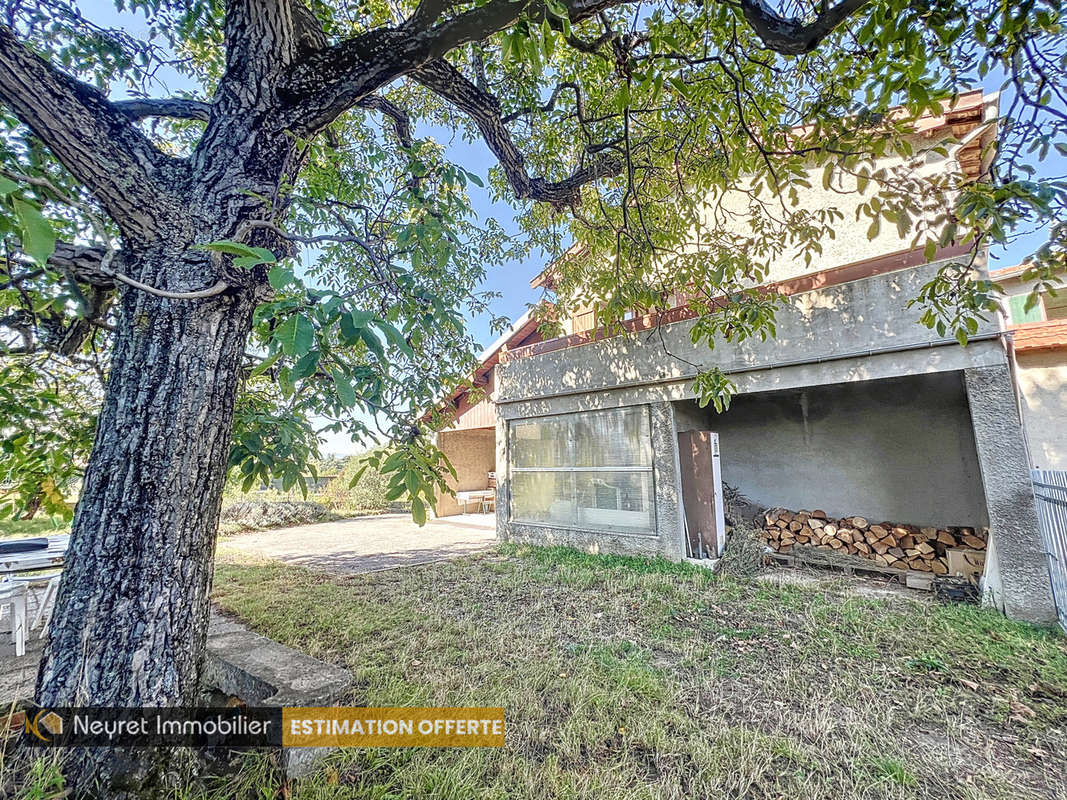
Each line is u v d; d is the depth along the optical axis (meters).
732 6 2.25
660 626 4.21
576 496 7.65
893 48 2.43
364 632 4.19
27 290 2.26
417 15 2.15
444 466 2.17
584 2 2.09
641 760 2.38
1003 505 4.12
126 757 1.83
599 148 4.29
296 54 2.15
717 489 6.38
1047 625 3.82
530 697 2.94
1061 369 6.41
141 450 1.86
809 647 3.71
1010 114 2.17
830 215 3.70
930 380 6.46
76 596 1.81
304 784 2.14
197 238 1.92
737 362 5.87
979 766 2.34
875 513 6.72
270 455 2.61
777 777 2.26
